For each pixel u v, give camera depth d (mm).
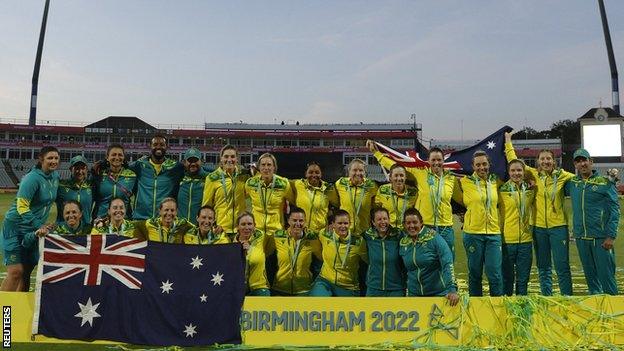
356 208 6500
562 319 4961
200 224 5805
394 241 5676
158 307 5137
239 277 5234
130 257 5266
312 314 5082
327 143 62500
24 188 6000
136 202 7070
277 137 63000
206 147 63188
